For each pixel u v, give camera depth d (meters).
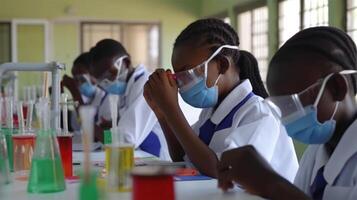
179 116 1.59
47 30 7.91
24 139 1.49
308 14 5.05
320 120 1.15
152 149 2.40
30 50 7.91
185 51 1.61
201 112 1.84
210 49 1.61
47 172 1.20
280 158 1.58
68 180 1.36
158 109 1.74
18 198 1.15
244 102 1.66
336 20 4.46
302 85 1.13
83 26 8.14
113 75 2.63
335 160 1.17
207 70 1.61
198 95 1.64
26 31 7.89
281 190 1.11
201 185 1.31
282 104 1.17
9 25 7.87
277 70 1.15
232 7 6.95
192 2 8.33
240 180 1.16
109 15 8.16
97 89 3.30
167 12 8.29
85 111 0.98
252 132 1.57
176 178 1.41
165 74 1.64
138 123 2.36
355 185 1.12
